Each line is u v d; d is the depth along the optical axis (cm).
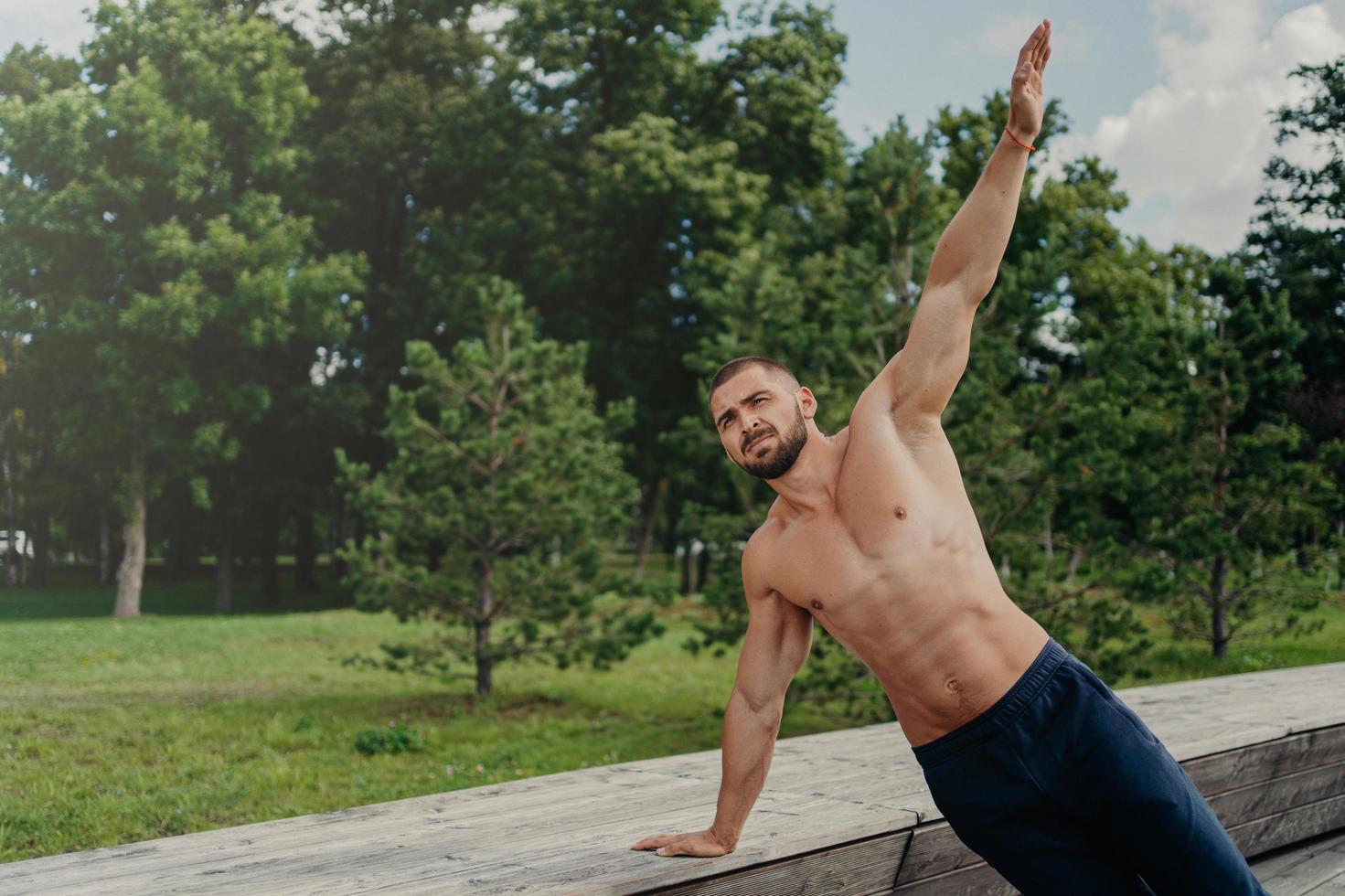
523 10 2686
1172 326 1482
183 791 684
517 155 2780
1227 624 1521
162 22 2495
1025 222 2316
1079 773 192
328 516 3741
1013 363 905
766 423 208
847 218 1298
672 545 3403
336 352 3038
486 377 1152
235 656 1511
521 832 255
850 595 204
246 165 2667
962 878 287
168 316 2272
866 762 341
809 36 2748
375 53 2966
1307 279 2048
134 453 2486
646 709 1114
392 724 977
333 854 235
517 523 1098
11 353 3041
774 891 240
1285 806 388
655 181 2444
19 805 634
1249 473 1419
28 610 2747
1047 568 886
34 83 2811
